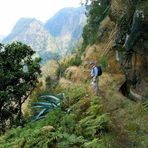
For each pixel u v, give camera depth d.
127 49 18.98
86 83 23.83
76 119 14.30
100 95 18.31
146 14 16.02
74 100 17.11
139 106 16.11
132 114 15.36
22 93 21.19
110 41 27.53
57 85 27.83
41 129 12.88
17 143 12.64
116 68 24.91
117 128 13.65
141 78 19.17
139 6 16.45
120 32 20.39
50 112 16.66
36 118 18.47
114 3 19.16
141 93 18.50
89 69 27.38
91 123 13.05
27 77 21.83
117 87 20.91
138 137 12.98
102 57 27.03
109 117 14.13
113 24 29.33
